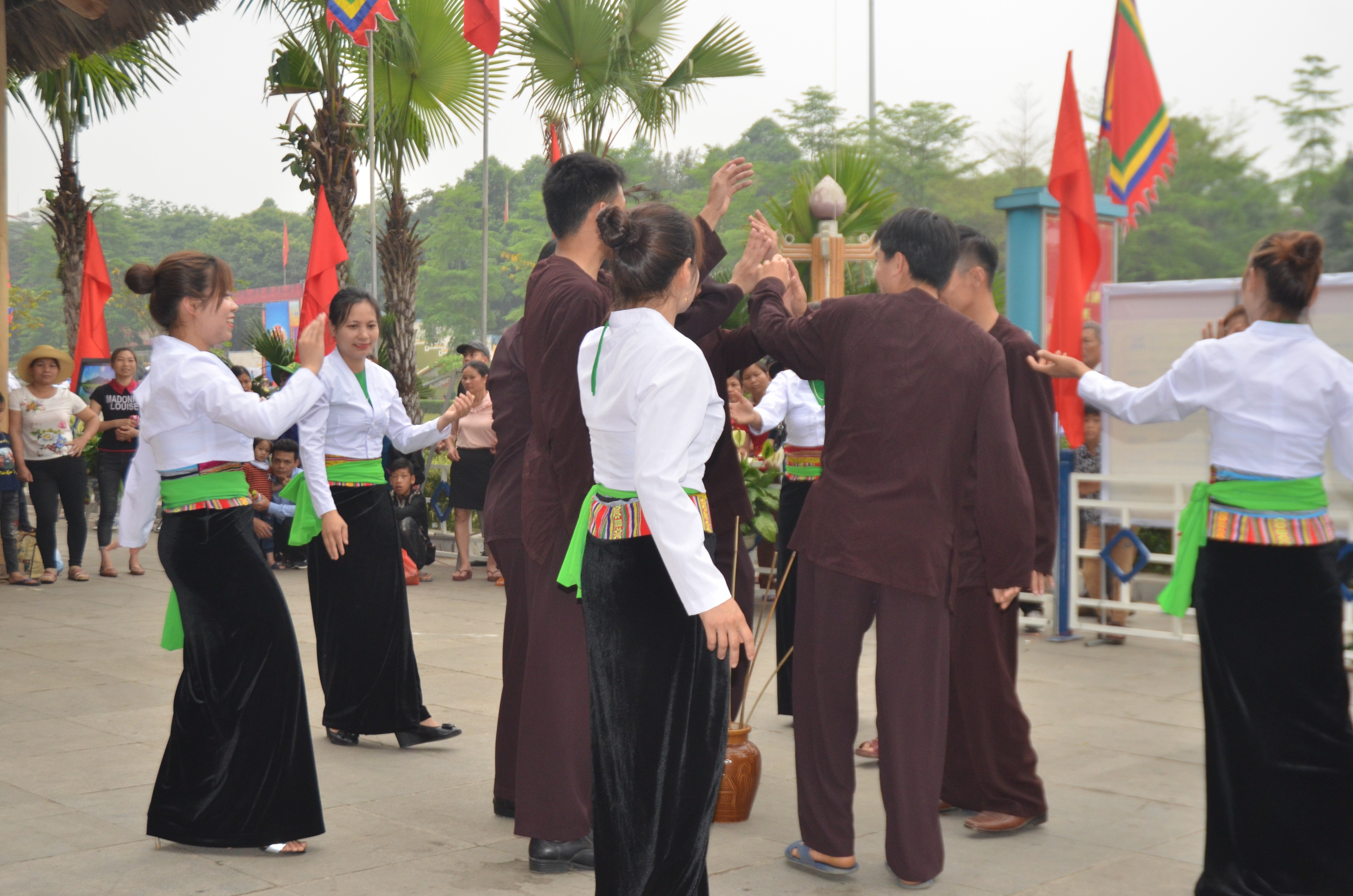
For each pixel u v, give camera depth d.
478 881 3.26
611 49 12.14
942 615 3.21
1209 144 29.19
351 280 14.09
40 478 9.17
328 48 13.46
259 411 3.19
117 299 55.22
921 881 3.17
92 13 8.82
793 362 3.43
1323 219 27.84
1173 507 6.41
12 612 7.82
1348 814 2.91
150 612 7.90
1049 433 3.67
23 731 4.85
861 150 11.04
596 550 2.48
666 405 2.31
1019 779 3.64
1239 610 2.95
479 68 14.21
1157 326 6.59
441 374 39.50
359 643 4.64
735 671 3.85
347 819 3.82
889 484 3.17
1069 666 6.14
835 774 3.27
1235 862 3.00
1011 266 7.15
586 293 3.12
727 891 3.20
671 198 48.81
